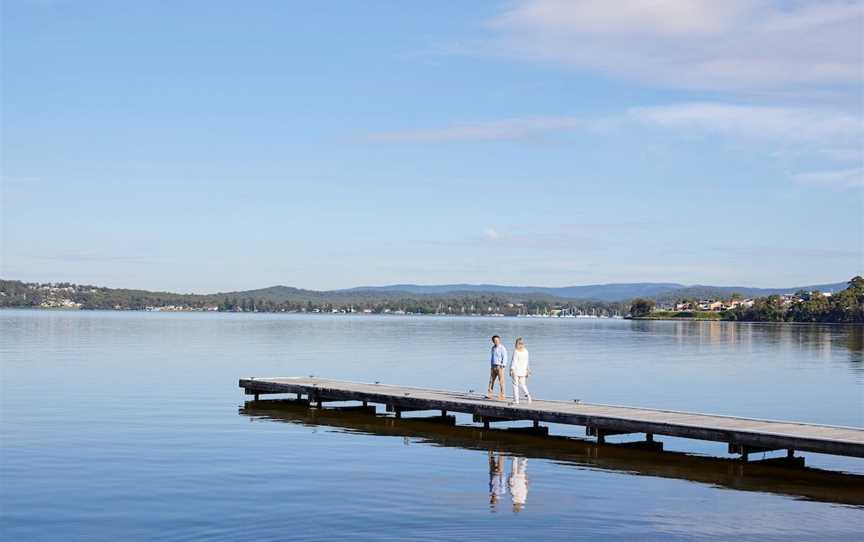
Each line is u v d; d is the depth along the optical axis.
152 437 29.17
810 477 24.41
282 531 17.72
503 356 34.56
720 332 167.38
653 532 18.08
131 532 17.70
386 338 118.25
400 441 29.66
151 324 176.88
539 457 26.91
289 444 28.34
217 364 63.25
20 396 40.56
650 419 28.77
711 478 24.00
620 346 100.81
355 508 19.56
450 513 19.27
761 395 45.47
